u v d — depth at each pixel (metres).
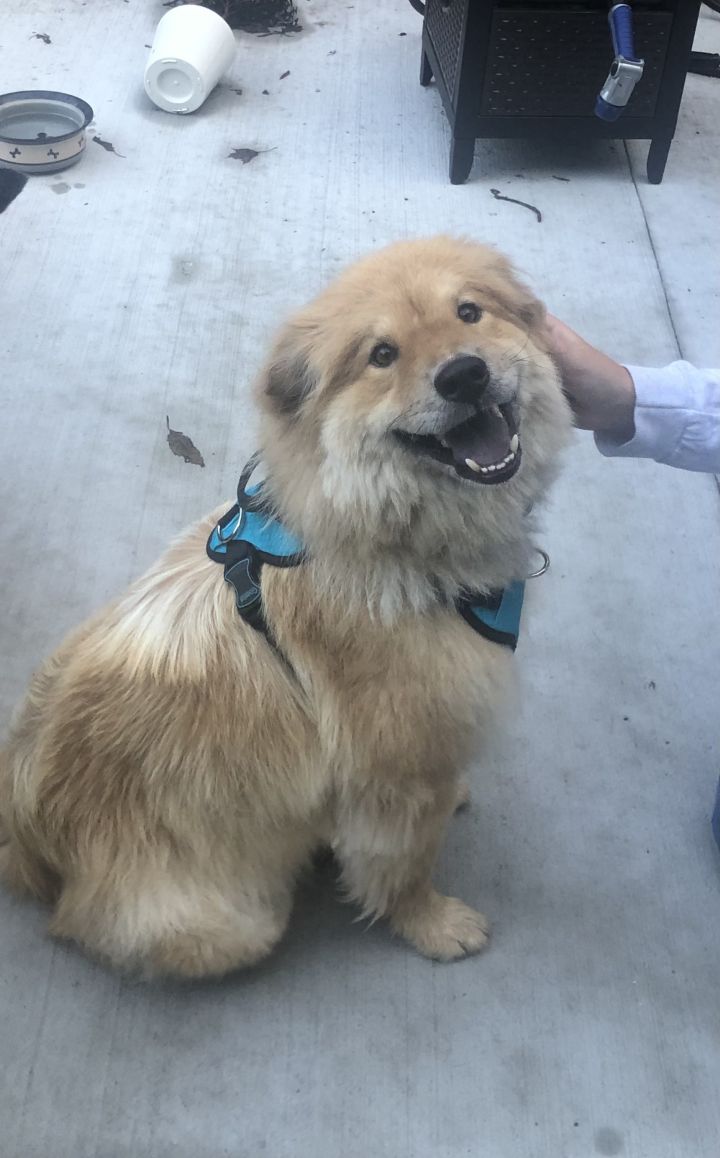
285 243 1.85
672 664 1.29
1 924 1.06
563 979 1.04
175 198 1.94
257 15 2.47
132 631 0.92
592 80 1.88
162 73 2.11
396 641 0.86
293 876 1.03
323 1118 0.95
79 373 1.61
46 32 2.42
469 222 1.91
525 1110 0.96
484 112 1.91
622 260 1.84
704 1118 0.95
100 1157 0.93
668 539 1.42
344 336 0.83
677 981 1.04
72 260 1.80
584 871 1.12
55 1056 0.98
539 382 0.86
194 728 0.88
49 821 0.94
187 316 1.71
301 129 2.14
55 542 1.39
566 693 1.26
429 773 0.93
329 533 0.84
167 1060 0.98
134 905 0.93
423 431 0.80
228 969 0.98
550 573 1.38
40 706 0.97
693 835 1.15
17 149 1.93
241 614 0.88
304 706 0.89
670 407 0.99
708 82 2.34
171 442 1.51
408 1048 0.99
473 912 1.06
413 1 2.30
